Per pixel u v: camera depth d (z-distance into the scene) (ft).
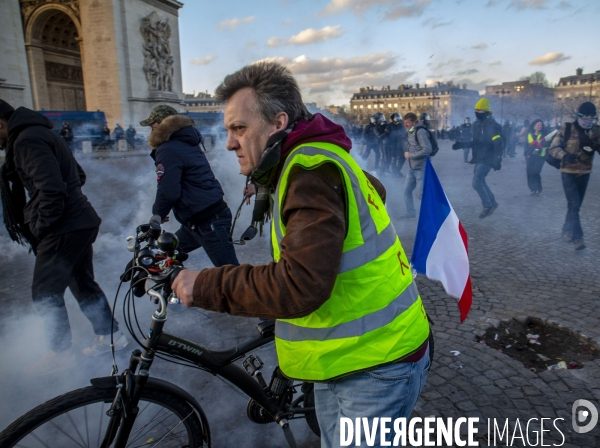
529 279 16.10
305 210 4.44
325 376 5.08
